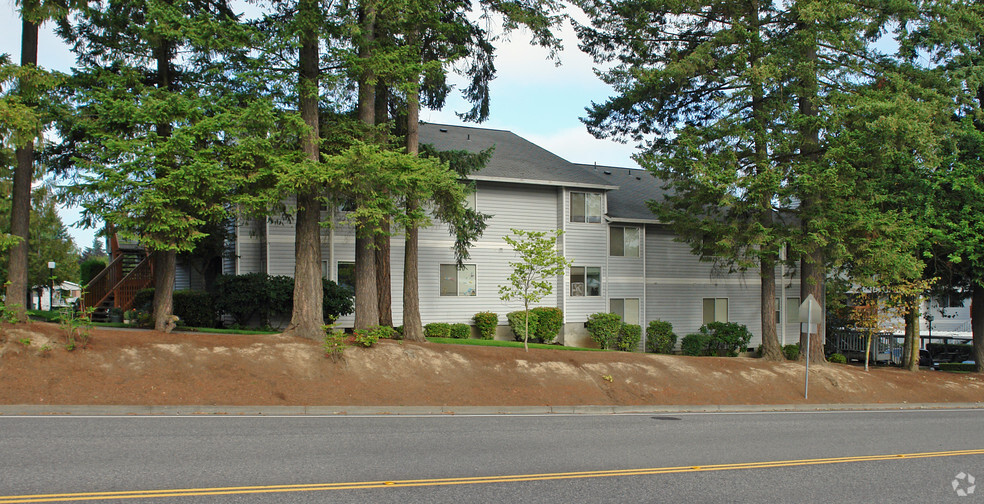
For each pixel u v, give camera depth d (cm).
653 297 3195
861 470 984
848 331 3466
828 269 2358
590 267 2934
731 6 2186
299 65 1775
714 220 2275
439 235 2688
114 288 2425
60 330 1489
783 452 1111
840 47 2119
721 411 1761
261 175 1616
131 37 1734
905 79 2228
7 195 1603
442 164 2067
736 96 2128
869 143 2050
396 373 1645
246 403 1365
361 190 1628
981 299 2728
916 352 2647
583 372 1884
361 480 791
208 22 1526
